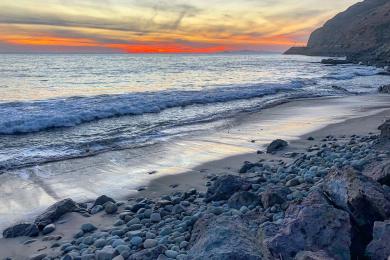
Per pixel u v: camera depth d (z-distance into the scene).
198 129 17.22
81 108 20.20
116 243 6.20
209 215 6.40
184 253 5.48
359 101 25.92
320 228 4.81
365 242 5.09
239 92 29.53
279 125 17.94
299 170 9.70
